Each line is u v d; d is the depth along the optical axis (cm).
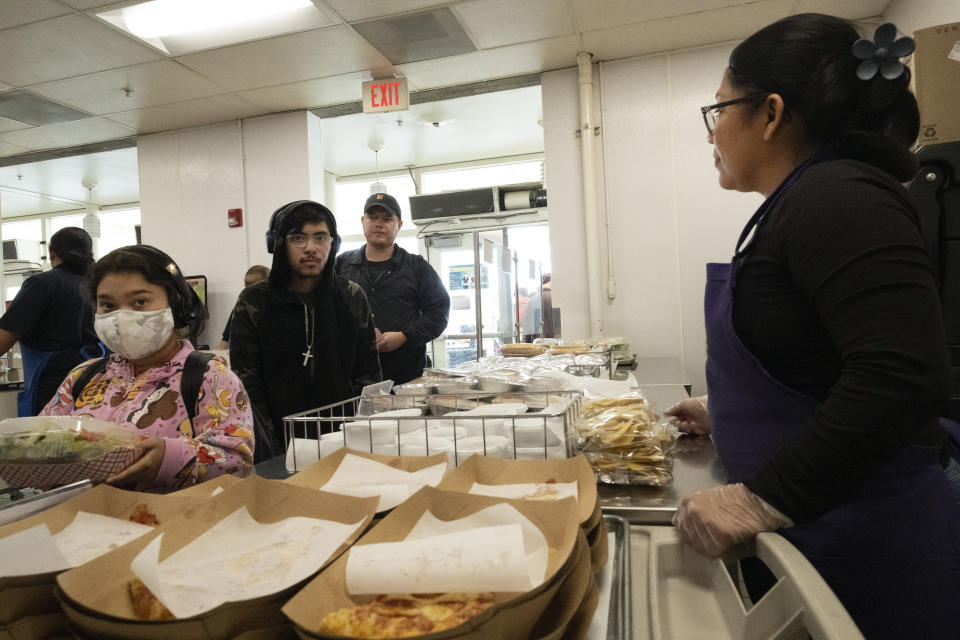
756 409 77
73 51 321
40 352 279
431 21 308
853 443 60
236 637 39
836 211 64
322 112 428
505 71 373
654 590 60
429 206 455
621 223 368
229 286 441
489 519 53
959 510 74
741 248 79
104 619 38
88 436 80
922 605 69
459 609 39
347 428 90
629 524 75
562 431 84
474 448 84
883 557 69
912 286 60
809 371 74
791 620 51
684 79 357
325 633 38
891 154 73
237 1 292
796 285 72
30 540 45
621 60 365
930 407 59
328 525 55
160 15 298
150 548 43
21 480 78
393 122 468
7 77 348
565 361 194
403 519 53
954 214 138
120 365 119
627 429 90
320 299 186
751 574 83
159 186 454
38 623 43
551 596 40
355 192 629
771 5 307
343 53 338
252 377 180
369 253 293
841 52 75
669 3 302
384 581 42
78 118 418
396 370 278
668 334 363
